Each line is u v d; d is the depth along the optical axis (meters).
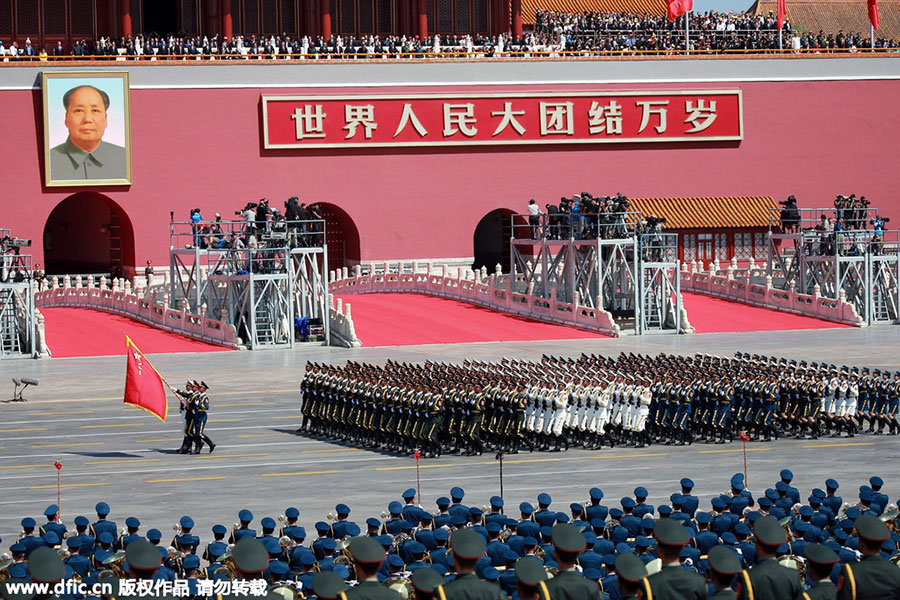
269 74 135.75
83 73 130.38
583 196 111.94
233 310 106.06
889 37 184.12
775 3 185.12
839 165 147.62
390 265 138.88
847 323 114.19
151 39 136.00
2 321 101.12
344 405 67.06
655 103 143.38
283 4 149.62
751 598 21.50
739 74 145.38
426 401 63.06
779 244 137.12
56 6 143.50
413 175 139.50
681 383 65.62
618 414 65.62
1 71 128.88
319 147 137.00
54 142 130.00
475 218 140.88
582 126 142.25
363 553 20.97
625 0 171.25
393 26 153.38
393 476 57.69
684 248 143.25
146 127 132.62
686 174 144.62
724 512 38.88
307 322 105.69
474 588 21.44
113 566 31.31
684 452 63.56
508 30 156.12
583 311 111.38
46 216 130.38
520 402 63.09
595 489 38.66
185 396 63.75
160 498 53.31
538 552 32.03
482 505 50.19
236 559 22.39
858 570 22.06
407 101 138.62
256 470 59.47
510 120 140.75
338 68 137.38
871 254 117.12
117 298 115.88
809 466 58.91
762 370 69.38
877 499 39.16
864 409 68.69
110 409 77.94
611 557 28.88
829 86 147.25
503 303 117.88
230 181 135.00
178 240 133.75
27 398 81.56
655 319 112.12
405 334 107.75
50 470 59.75
